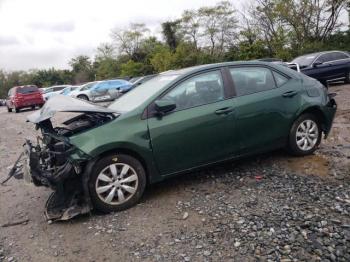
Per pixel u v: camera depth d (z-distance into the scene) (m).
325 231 3.31
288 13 34.62
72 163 4.05
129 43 69.50
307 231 3.35
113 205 4.20
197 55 50.06
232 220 3.71
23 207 4.79
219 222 3.71
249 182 4.66
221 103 4.67
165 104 4.29
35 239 3.82
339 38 34.66
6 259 3.49
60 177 4.05
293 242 3.20
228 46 46.91
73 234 3.83
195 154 4.56
